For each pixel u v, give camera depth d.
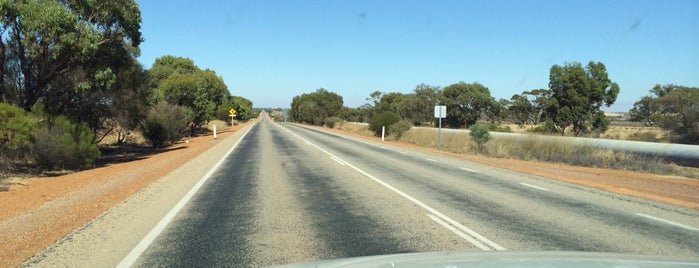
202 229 7.65
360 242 6.81
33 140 16.89
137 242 6.81
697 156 17.97
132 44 22.31
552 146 22.98
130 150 30.75
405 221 8.27
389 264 3.54
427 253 4.09
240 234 7.31
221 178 14.41
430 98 72.06
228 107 88.25
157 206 9.71
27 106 19.58
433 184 13.14
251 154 23.83
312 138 40.50
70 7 18.91
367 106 102.38
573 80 43.94
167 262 5.86
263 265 5.73
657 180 15.11
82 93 20.44
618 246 6.65
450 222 8.20
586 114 43.53
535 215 8.89
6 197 11.54
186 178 14.48
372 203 10.09
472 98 68.69
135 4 21.25
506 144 25.59
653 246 6.66
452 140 31.77
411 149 29.23
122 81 23.59
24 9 16.50
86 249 6.44
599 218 8.66
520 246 6.59
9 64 18.92
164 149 31.77
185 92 45.75
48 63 19.36
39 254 6.19
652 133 33.50
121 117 24.81
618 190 12.65
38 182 14.65
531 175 15.79
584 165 20.03
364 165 18.42
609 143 21.92
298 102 127.81
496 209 9.47
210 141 38.19
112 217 8.59
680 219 8.69
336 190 11.94
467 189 12.24
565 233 7.43
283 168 17.28
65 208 9.79
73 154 18.08
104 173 16.81
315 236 7.17
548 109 46.47
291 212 9.09
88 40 17.92
